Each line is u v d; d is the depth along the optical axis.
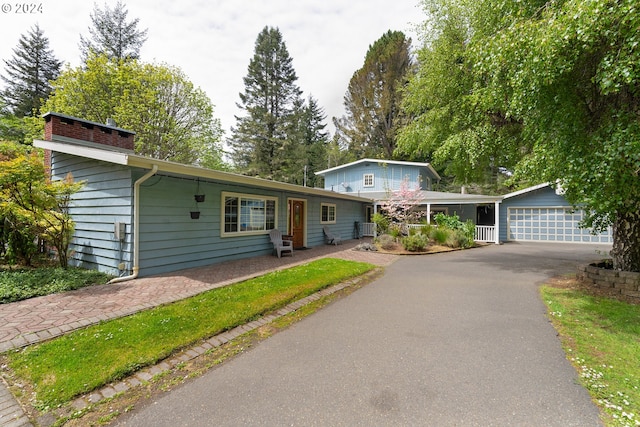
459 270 7.25
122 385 2.44
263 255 9.06
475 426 1.92
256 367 2.72
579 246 12.69
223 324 3.63
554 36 3.40
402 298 4.89
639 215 4.99
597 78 3.46
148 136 17.94
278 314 4.12
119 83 17.11
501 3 5.15
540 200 14.72
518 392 2.28
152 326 3.45
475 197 14.36
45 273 5.62
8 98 22.64
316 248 11.16
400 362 2.77
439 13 8.55
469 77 7.76
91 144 7.73
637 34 2.95
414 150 10.71
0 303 4.23
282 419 2.00
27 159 5.52
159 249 6.21
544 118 4.45
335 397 2.25
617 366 2.65
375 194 18.34
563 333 3.40
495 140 7.51
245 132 27.80
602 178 3.69
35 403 2.20
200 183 7.13
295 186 8.91
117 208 6.00
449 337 3.33
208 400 2.24
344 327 3.66
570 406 2.11
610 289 5.09
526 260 8.80
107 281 5.49
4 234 6.38
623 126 3.59
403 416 2.02
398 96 27.45
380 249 10.88
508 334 3.40
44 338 3.13
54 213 6.18
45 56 24.69
